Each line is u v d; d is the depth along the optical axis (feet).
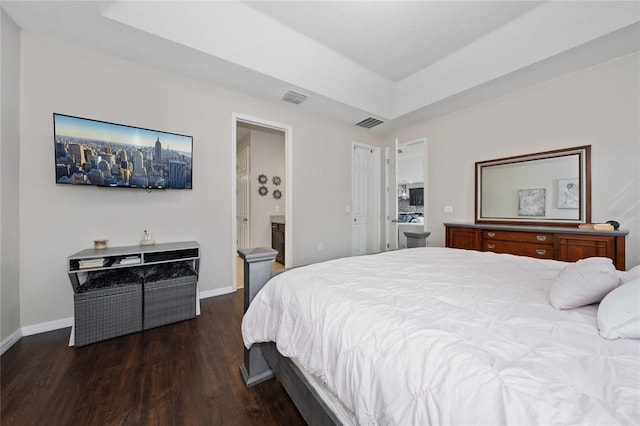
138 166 7.95
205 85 9.45
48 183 6.94
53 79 6.97
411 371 2.10
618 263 6.95
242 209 17.92
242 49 7.93
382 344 2.44
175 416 4.13
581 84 8.43
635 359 1.98
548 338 2.32
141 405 4.34
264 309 4.39
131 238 8.11
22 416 4.09
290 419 4.11
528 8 7.15
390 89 11.68
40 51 6.81
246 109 10.50
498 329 2.49
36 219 6.81
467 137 11.52
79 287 6.58
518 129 9.90
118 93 7.84
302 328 3.38
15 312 6.41
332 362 2.78
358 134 14.73
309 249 12.82
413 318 2.73
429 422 1.83
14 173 6.39
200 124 9.36
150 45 7.25
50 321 6.99
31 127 6.72
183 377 5.08
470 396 1.76
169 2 6.48
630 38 6.84
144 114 8.27
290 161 11.98
